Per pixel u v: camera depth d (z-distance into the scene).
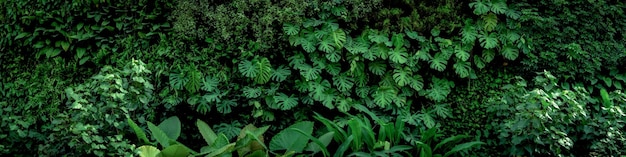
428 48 5.39
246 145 4.91
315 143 5.06
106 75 4.52
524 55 5.58
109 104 4.45
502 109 5.09
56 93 5.62
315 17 5.40
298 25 5.24
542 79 5.09
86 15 5.57
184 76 5.33
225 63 5.41
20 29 5.88
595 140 4.91
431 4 5.44
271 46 5.30
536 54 5.56
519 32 5.49
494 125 5.22
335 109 5.50
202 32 5.32
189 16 5.29
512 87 5.19
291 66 5.40
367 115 5.47
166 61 5.39
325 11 5.34
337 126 5.02
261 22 5.23
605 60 5.60
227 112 5.30
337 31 5.26
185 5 5.29
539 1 5.58
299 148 4.96
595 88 5.70
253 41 5.31
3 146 4.38
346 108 5.32
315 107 5.49
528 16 5.38
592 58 5.51
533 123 4.70
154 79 5.39
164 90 5.37
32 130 4.75
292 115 5.49
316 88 5.32
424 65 5.55
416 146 5.10
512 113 5.04
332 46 5.27
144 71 4.74
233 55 5.39
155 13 5.43
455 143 5.26
